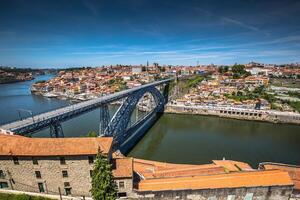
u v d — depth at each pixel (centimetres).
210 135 10712
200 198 4025
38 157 3847
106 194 3444
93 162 3931
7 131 4675
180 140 9944
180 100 17088
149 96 16638
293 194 4212
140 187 4072
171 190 3962
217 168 5144
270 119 13525
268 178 4138
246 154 8350
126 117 9225
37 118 5866
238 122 13562
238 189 3984
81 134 10619
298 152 8544
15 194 3909
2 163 3888
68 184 4019
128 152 8525
